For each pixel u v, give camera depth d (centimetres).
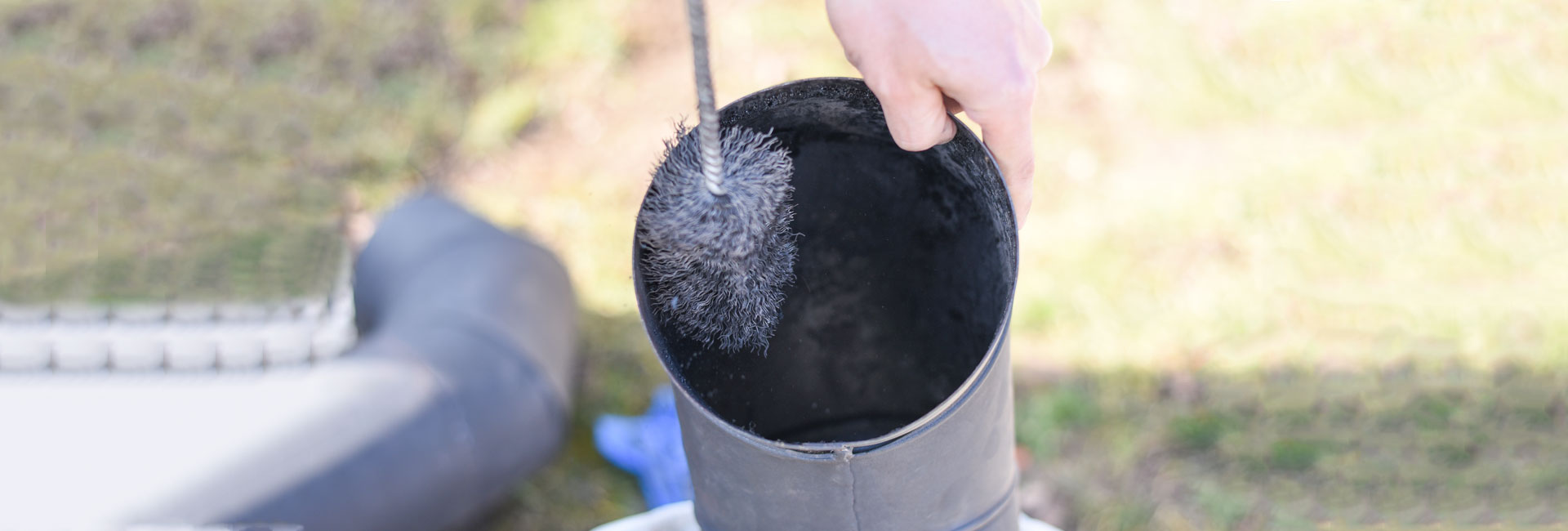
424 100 317
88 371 174
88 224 281
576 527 213
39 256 269
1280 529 202
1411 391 225
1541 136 282
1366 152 281
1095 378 232
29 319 181
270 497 164
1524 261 250
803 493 83
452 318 202
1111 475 214
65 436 161
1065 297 248
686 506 118
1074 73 310
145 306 202
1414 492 204
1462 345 233
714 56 321
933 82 79
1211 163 282
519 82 322
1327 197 269
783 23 326
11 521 150
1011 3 81
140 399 170
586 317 254
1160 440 220
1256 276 251
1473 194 268
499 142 306
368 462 174
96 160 302
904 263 101
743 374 100
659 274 83
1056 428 221
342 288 234
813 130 90
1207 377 231
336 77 326
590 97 317
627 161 296
